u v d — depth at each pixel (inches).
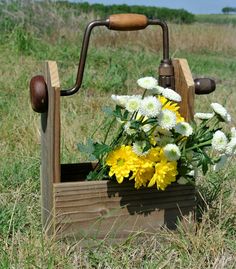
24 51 186.9
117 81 141.5
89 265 49.8
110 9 466.9
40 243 50.9
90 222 51.1
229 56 315.3
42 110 51.1
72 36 246.2
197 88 54.7
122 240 52.4
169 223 53.7
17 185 69.9
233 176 74.6
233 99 136.4
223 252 53.9
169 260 50.8
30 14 240.8
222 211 60.3
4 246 52.7
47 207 53.5
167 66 54.8
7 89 126.9
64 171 57.6
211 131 52.3
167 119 48.9
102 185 50.8
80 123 97.1
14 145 87.2
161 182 49.8
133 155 49.2
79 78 53.0
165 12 509.4
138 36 268.7
